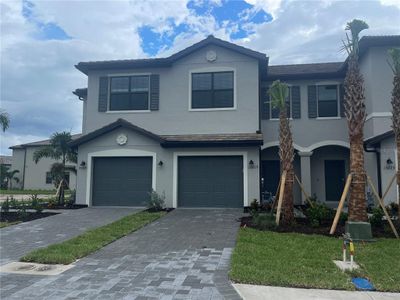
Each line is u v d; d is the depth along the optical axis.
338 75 18.88
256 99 17.52
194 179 17.02
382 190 15.19
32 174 41.91
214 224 12.45
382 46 16.44
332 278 6.66
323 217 12.17
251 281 6.55
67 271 7.34
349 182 10.72
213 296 5.91
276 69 20.77
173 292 6.09
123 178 17.50
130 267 7.57
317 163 20.19
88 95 19.02
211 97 17.94
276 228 11.51
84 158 17.62
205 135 17.44
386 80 16.20
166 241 9.98
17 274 7.14
